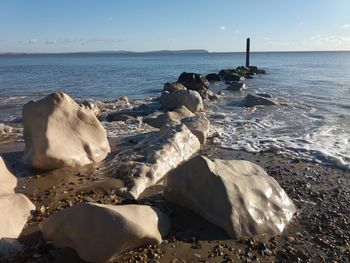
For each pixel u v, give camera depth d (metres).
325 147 4.82
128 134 5.54
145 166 3.57
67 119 4.01
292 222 2.80
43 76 20.53
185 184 2.84
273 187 3.01
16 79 18.38
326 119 6.81
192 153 4.41
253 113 7.58
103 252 2.12
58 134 3.82
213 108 8.34
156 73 22.83
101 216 2.19
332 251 2.45
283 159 4.36
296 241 2.54
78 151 3.89
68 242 2.22
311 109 7.99
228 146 4.90
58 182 3.44
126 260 2.20
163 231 2.50
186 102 7.73
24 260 2.17
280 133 5.66
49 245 2.29
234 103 9.09
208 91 10.43
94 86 14.25
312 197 3.26
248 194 2.78
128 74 21.83
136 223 2.25
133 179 3.38
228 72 17.16
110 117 6.93
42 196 3.13
